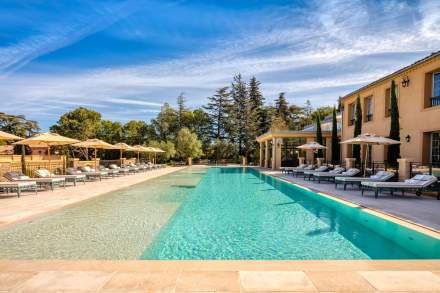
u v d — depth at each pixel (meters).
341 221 7.20
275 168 25.91
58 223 6.82
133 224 6.77
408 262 3.64
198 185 14.98
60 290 2.87
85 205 9.10
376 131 16.84
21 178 11.42
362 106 18.70
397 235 5.80
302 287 2.94
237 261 3.64
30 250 4.97
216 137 47.16
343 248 5.20
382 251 5.03
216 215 7.78
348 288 2.92
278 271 3.33
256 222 7.06
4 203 8.55
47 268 3.40
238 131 45.75
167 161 38.75
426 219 6.22
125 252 4.93
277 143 25.92
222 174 23.06
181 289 2.88
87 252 4.89
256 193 12.02
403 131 14.35
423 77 13.02
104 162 25.20
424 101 12.98
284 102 51.50
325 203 9.50
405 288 2.94
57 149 33.66
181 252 5.01
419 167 11.92
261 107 48.94
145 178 17.95
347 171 14.30
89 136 36.81
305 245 5.37
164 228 6.43
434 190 9.33
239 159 42.34
